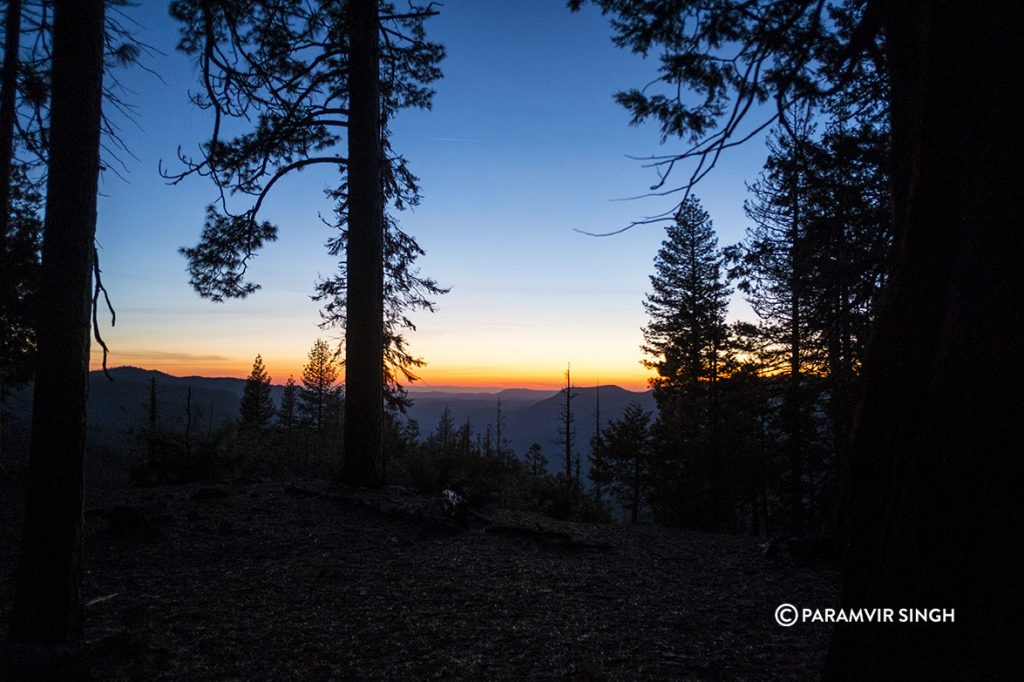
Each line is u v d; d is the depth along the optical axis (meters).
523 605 5.99
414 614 5.64
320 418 51.78
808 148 7.09
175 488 11.92
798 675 4.36
